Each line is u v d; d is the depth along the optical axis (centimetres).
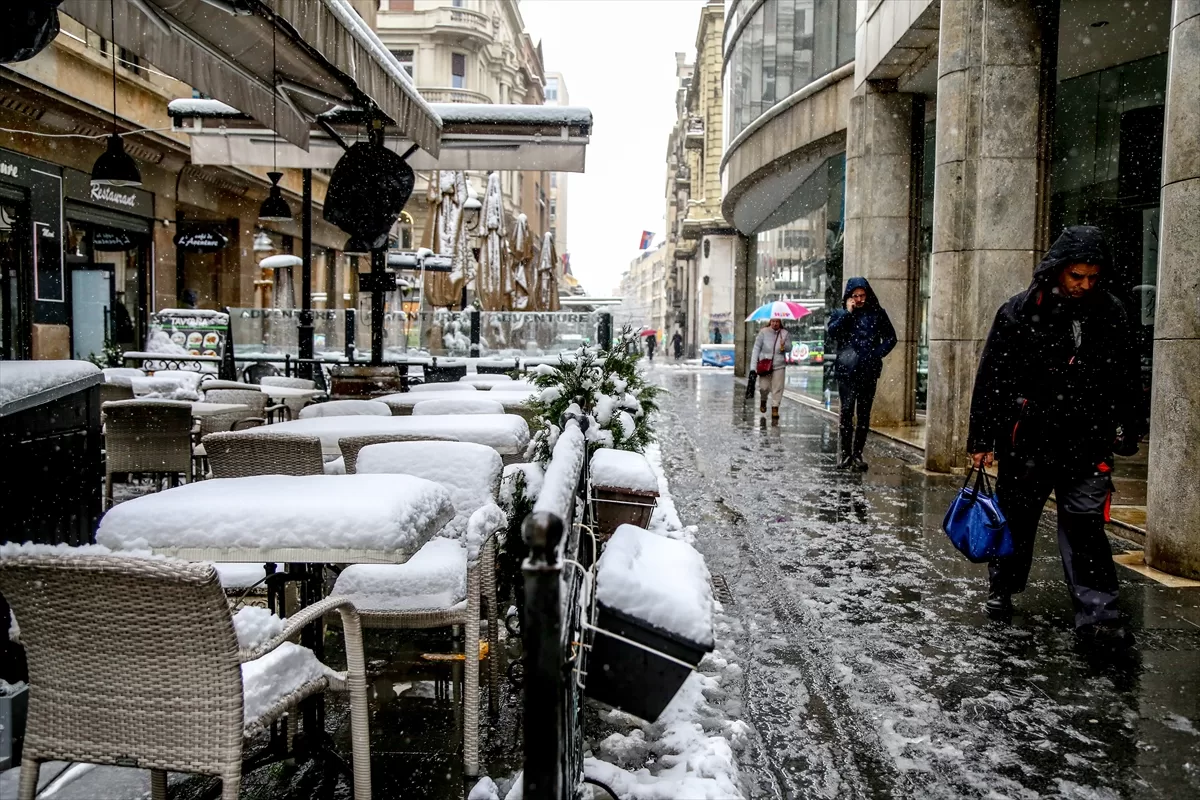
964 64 934
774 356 1585
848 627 483
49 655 225
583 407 616
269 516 269
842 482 949
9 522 312
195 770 221
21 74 1539
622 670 263
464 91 5694
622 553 286
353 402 597
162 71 614
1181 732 358
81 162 1841
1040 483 469
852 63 1588
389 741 346
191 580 208
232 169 2436
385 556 266
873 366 1026
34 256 1686
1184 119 548
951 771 326
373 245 834
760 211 2855
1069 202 1484
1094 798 308
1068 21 1203
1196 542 561
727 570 596
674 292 8844
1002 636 469
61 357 1766
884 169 1416
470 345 1500
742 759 332
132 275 2141
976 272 943
